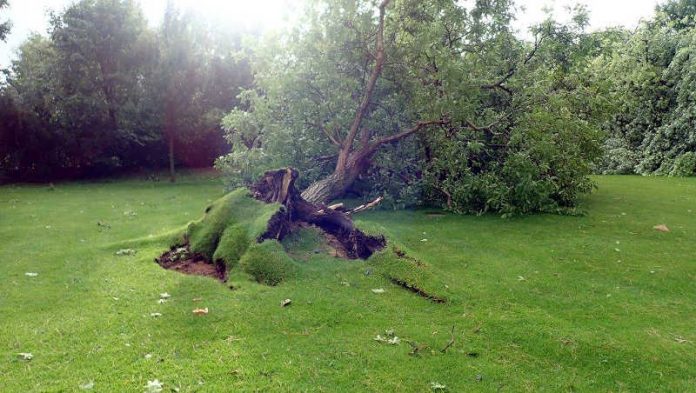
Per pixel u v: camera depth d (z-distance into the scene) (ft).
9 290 20.77
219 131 80.38
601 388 14.08
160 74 66.28
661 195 47.09
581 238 30.76
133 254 26.20
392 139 35.78
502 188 37.19
